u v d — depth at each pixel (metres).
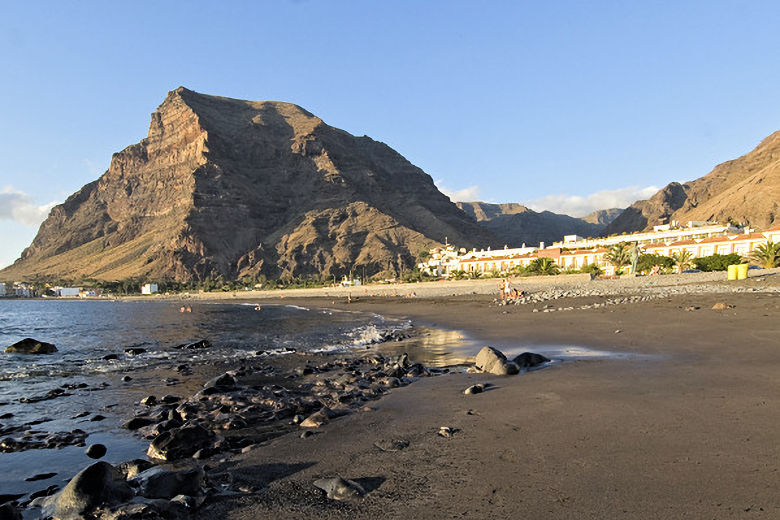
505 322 27.59
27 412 10.12
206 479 5.41
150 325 45.34
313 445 6.70
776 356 11.01
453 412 8.03
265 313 70.75
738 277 40.28
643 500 4.19
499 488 4.68
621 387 8.83
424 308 58.06
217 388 10.98
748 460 4.94
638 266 73.00
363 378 12.47
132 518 4.31
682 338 14.98
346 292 131.50
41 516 4.76
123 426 8.78
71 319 61.22
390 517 4.23
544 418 7.09
